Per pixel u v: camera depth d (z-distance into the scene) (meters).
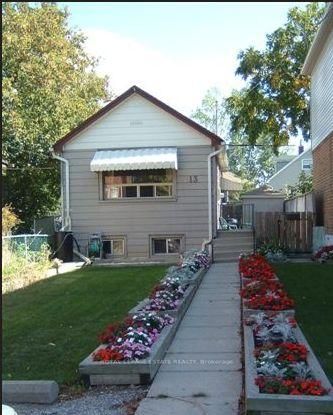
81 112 25.52
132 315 7.43
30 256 15.38
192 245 18.38
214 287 11.74
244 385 5.27
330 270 13.98
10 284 12.82
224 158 21.11
